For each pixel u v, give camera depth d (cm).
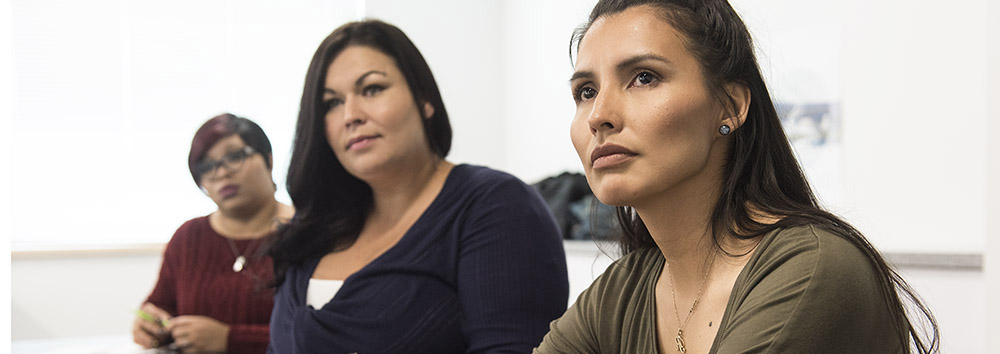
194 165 190
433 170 139
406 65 134
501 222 126
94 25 461
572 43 93
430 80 137
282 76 507
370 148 132
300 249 142
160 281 199
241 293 187
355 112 132
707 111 74
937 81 302
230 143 189
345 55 135
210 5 489
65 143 453
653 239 89
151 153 470
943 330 238
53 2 452
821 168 342
